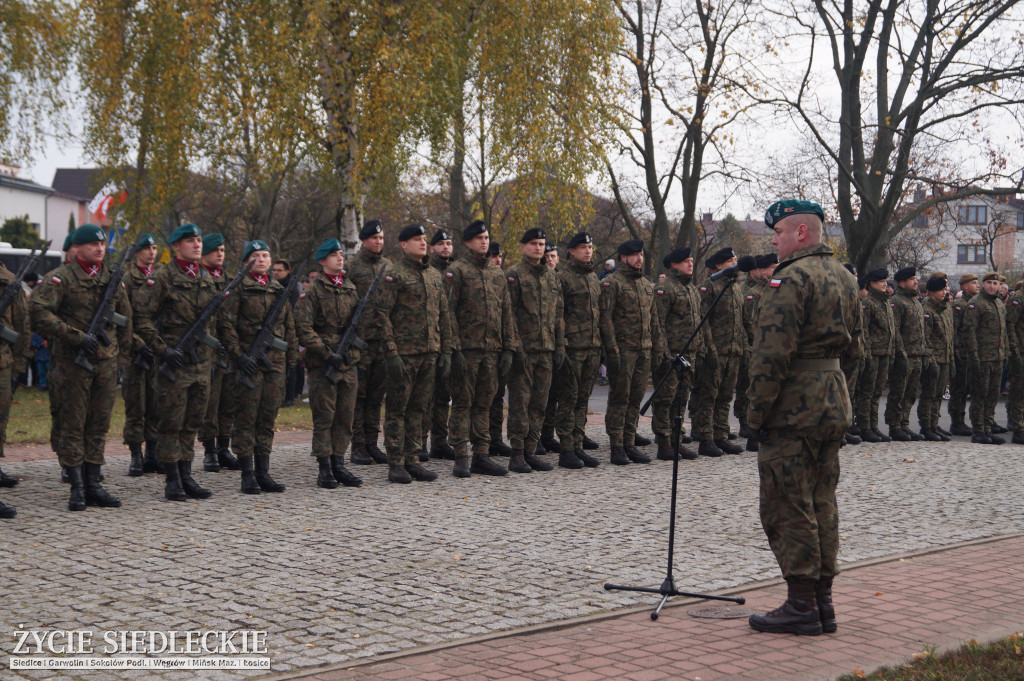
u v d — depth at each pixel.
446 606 5.56
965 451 13.08
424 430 11.38
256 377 9.09
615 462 11.39
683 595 5.72
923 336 14.20
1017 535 7.79
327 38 16.02
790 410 5.06
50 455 11.50
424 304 9.83
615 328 11.32
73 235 8.16
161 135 17.59
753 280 13.24
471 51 17.98
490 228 25.09
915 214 25.17
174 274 8.76
